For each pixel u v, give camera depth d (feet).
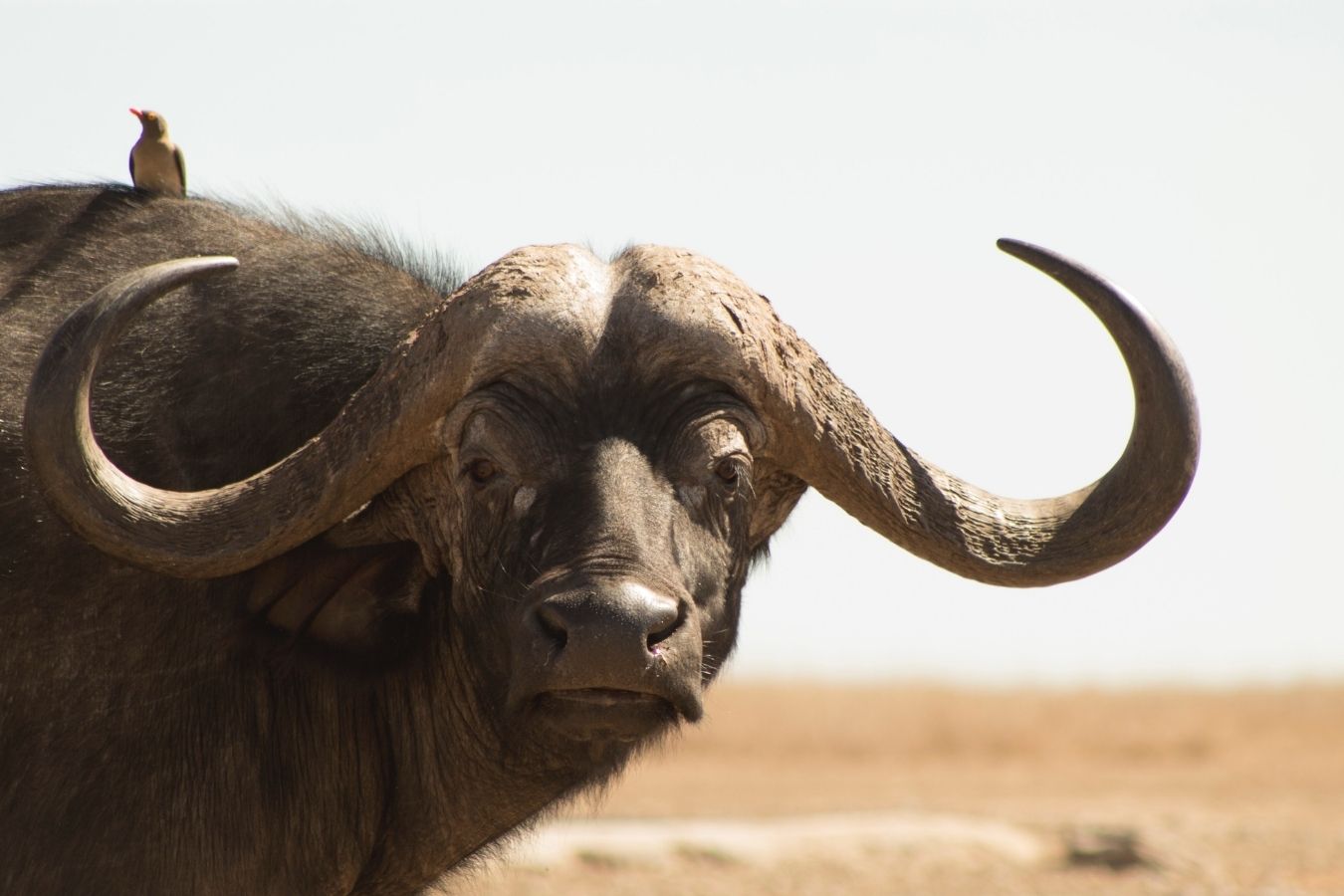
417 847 76.13
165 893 68.95
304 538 68.74
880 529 72.08
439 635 74.49
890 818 170.81
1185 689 565.94
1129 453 70.38
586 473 65.10
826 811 199.72
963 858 155.84
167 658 70.44
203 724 70.59
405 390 68.64
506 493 66.39
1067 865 157.38
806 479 71.41
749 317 69.41
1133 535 70.08
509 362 67.15
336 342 75.00
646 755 78.64
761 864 150.82
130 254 76.64
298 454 69.15
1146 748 365.81
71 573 70.23
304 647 72.18
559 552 63.57
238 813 70.74
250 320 74.79
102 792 68.69
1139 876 153.48
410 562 74.02
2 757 69.00
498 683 69.05
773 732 399.24
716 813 193.77
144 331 73.82
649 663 60.59
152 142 87.51
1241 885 149.89
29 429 63.87
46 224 78.07
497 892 134.82
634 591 60.90
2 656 69.56
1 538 70.28
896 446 72.74
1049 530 71.46
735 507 68.03
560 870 144.97
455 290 76.33
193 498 67.51
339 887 74.95
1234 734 393.50
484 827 75.72
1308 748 362.94
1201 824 180.04
